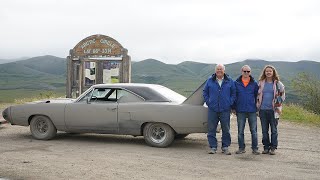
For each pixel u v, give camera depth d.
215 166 6.77
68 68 16.19
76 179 5.75
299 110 18.50
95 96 9.02
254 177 6.04
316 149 8.76
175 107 8.21
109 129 8.80
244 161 7.25
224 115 7.86
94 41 15.77
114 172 6.21
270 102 7.92
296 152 8.32
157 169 6.47
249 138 10.24
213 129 7.95
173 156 7.59
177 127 8.24
